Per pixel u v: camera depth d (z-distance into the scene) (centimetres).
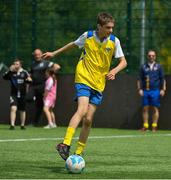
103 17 1852
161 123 4006
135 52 4059
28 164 1922
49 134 3341
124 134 3466
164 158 2153
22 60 4300
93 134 3438
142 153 2327
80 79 1852
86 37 1880
